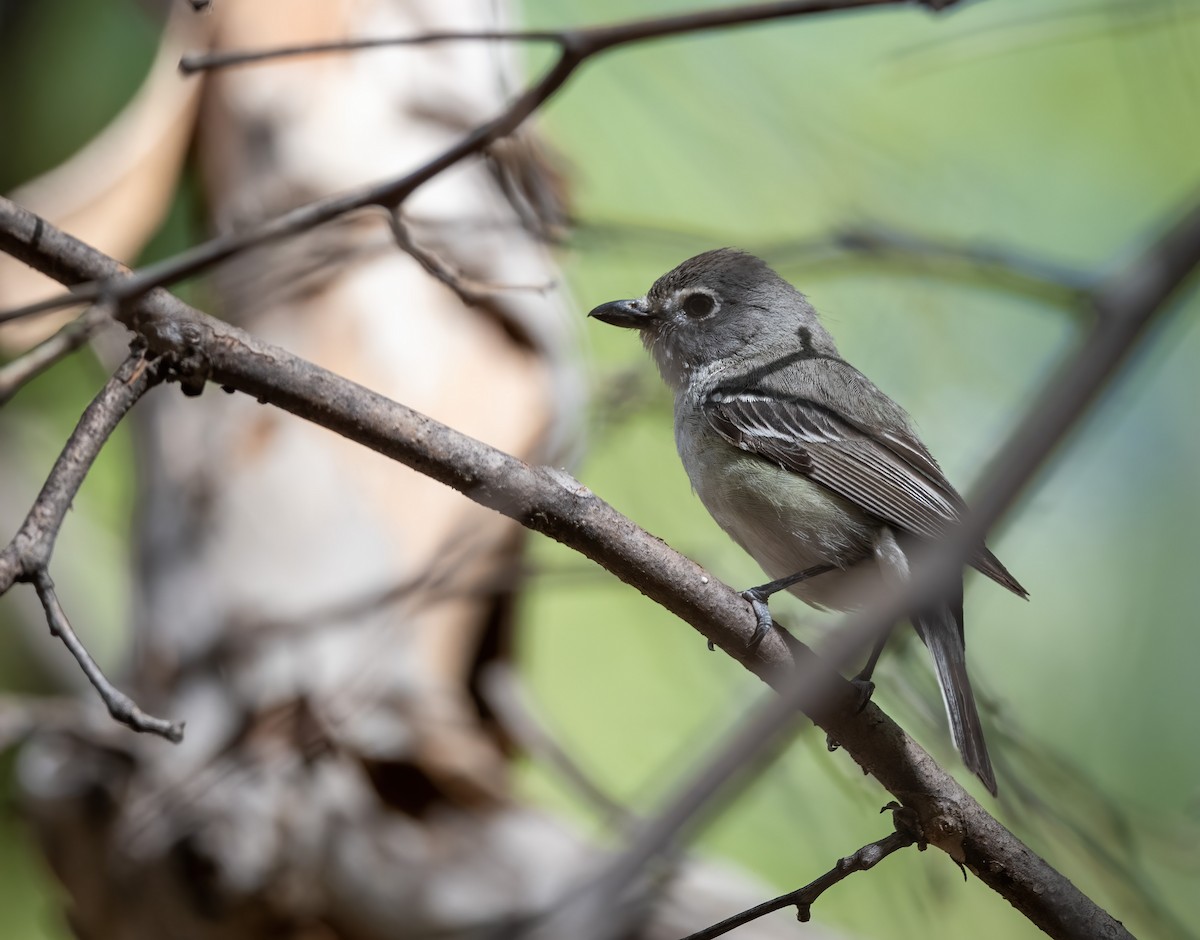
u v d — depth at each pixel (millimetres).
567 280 12188
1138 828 10023
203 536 10578
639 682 12844
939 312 12578
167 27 10680
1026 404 7781
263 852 9750
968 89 13859
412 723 10234
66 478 5770
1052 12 10617
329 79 11359
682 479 12711
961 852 6914
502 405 10711
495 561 10609
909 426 10680
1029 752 9312
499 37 6969
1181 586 14578
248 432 10844
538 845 10094
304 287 10797
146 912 9891
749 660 6918
